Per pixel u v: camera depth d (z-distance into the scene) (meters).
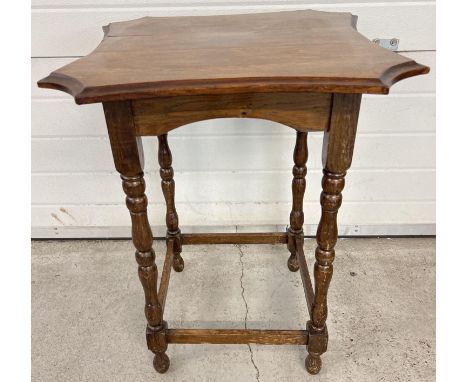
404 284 1.25
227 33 0.88
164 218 1.45
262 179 1.37
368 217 1.43
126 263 1.38
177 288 1.25
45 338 1.09
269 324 1.11
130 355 1.04
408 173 1.35
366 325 1.10
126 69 0.66
